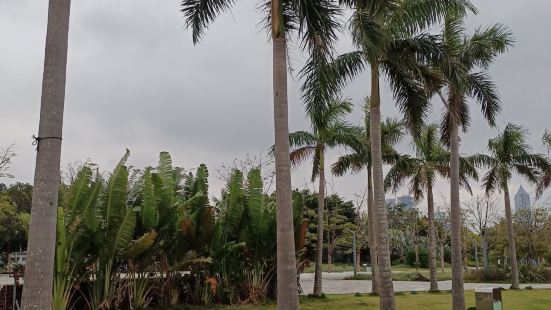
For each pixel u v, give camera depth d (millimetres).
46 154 5582
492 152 26859
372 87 12523
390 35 11938
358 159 21578
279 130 8906
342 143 19938
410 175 23938
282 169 8797
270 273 19156
